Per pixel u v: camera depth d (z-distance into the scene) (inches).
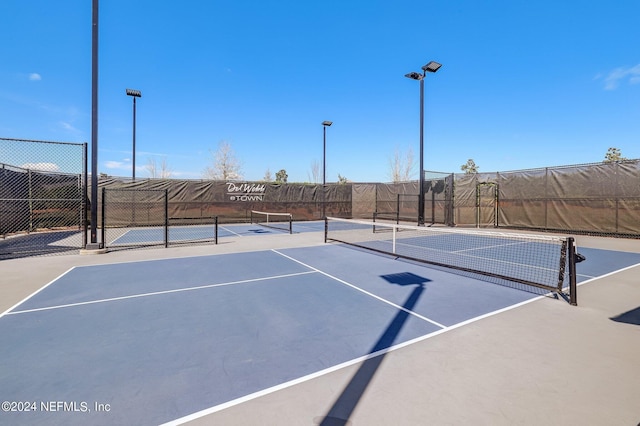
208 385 101.5
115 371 110.0
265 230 643.5
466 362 115.7
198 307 177.0
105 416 87.0
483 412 88.0
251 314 165.9
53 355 121.3
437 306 178.9
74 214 626.5
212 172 1401.3
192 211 747.4
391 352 123.7
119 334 140.5
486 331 143.8
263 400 93.7
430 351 124.4
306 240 475.8
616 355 120.9
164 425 83.1
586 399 94.0
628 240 471.5
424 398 94.3
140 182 692.7
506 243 447.8
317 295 199.5
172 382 103.4
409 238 503.8
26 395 96.5
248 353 123.2
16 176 514.3
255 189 824.3
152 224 704.4
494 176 677.9
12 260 312.7
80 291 207.2
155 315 164.2
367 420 84.7
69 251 365.7
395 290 210.7
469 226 705.0
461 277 246.7
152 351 124.7
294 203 878.4
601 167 525.7
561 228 572.7
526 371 109.5
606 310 171.9
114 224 668.1
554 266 290.7
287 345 130.0
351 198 959.0
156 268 277.7
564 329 145.8
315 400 93.5
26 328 147.0
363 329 146.3
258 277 246.2
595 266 287.1
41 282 229.5
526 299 191.6
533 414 87.4
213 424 83.4
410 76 588.7
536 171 609.9
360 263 301.0
